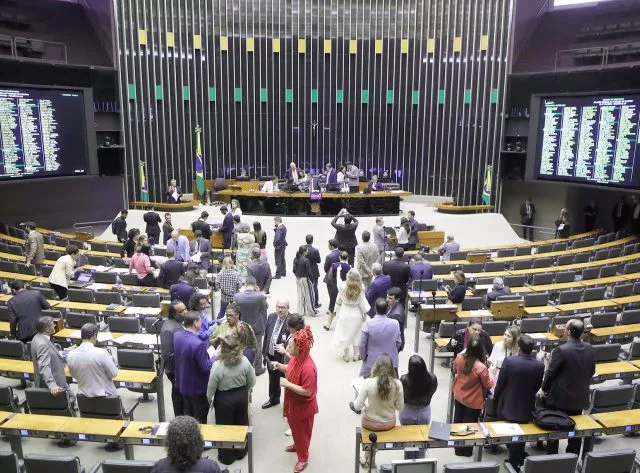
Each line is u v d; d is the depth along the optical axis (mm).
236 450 6219
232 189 20234
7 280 11422
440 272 12156
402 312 7699
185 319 6008
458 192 22516
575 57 18953
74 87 17469
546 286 11109
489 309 9500
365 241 10375
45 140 16828
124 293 10070
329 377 8438
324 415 7316
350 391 7996
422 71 22375
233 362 5707
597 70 17906
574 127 17172
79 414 6395
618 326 8672
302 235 17531
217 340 6430
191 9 21547
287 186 18750
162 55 21391
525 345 5434
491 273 12156
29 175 16516
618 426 5402
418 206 21578
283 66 22625
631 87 17078
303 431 5922
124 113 21047
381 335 6809
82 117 17766
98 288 10086
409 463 4582
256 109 22781
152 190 22000
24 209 19562
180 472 3523
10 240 15109
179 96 21891
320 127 23141
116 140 21188
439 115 22406
